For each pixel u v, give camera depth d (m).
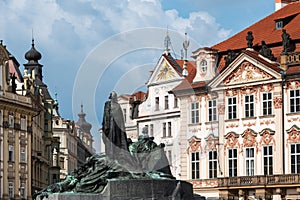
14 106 96.44
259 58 72.00
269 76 71.06
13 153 96.56
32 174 103.44
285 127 70.06
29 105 100.25
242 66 73.12
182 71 58.03
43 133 114.94
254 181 70.75
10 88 96.62
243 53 72.62
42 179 112.44
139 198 32.62
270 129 70.81
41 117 113.75
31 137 101.94
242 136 72.75
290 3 79.81
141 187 32.69
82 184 33.75
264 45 72.81
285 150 69.88
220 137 74.19
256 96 72.19
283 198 69.25
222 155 73.94
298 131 69.06
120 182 32.69
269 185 69.69
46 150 117.12
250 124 72.44
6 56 95.38
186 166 75.38
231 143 73.50
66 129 134.12
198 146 74.69
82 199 32.78
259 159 71.50
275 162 70.25
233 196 72.62
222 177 73.25
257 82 71.94
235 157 73.25
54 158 122.38
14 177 96.44
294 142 69.38
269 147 70.94
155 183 32.84
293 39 71.81
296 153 69.19
